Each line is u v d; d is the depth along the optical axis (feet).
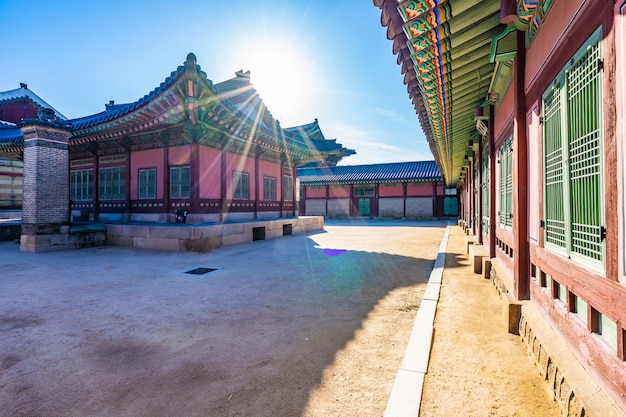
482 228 33.65
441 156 45.52
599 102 7.91
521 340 13.30
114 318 17.06
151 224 45.42
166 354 12.91
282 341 14.08
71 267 30.63
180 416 9.09
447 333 14.10
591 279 8.35
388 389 10.30
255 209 61.05
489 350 12.47
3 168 76.02
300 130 97.96
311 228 71.10
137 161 53.36
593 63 8.36
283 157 70.03
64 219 42.19
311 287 23.22
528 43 13.94
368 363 12.03
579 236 9.28
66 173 42.70
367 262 32.89
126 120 44.65
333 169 140.15
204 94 40.42
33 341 14.19
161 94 39.96
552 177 11.46
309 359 12.39
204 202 49.16
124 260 34.27
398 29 12.59
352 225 92.22
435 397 9.53
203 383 10.76
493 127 24.58
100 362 12.26
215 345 13.73
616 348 7.27
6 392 10.31
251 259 34.78
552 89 11.05
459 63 16.29
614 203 7.27
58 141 41.93
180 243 40.57
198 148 47.88
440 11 11.20
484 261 24.31
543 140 12.10
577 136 9.43
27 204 40.52
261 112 65.72
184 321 16.60
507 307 14.37
